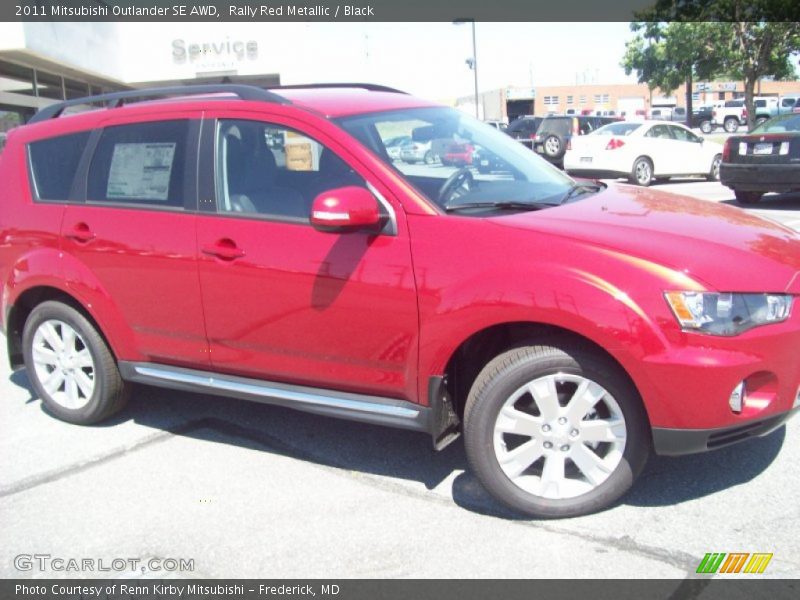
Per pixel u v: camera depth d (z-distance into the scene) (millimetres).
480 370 3539
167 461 4027
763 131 11297
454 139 4039
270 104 3814
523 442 3447
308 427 4391
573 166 18438
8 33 14633
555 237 3166
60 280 4316
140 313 4113
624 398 3086
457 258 3229
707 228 3377
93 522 3453
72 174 4395
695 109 57938
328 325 3531
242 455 4062
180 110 4047
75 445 4289
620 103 76062
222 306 3811
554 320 3025
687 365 2902
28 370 4695
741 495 3371
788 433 3939
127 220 4090
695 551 2984
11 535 3381
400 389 3477
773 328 2998
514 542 3121
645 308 2938
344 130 3627
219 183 3846
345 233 3355
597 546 3055
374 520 3352
